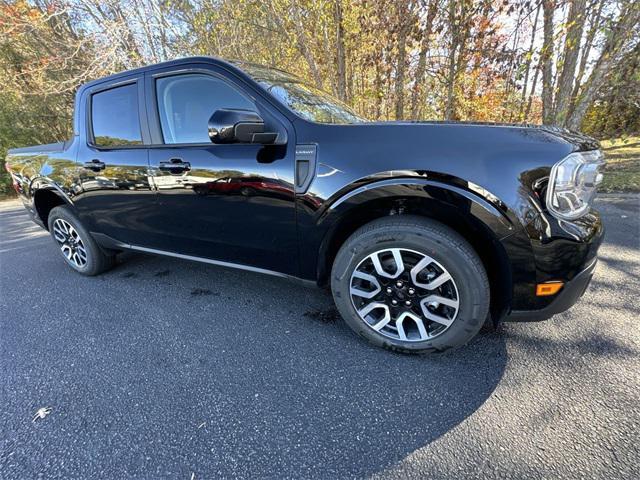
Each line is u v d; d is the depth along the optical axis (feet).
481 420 4.53
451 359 5.74
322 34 22.09
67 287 9.32
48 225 10.30
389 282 5.63
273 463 4.08
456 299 5.26
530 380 5.19
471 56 20.48
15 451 4.34
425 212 5.27
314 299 8.08
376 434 4.42
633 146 26.61
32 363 6.10
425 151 4.97
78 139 8.65
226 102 6.48
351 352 6.06
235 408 4.91
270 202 6.01
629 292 7.52
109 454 4.25
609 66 18.12
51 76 32.27
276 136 5.75
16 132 32.30
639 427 4.31
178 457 4.18
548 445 4.13
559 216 4.67
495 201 4.68
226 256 7.15
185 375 5.64
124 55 25.72
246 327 7.00
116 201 8.11
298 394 5.14
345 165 5.31
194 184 6.68
